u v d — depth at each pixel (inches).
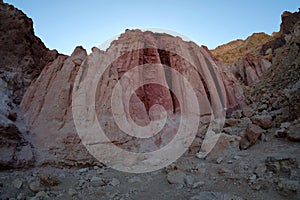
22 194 225.8
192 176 265.0
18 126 356.8
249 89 671.1
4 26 548.7
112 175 292.2
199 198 204.2
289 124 334.3
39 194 224.7
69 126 362.6
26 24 595.8
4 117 334.0
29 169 297.0
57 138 346.9
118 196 227.5
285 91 444.8
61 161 319.0
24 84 492.4
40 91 422.3
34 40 614.5
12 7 593.6
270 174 230.8
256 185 217.2
